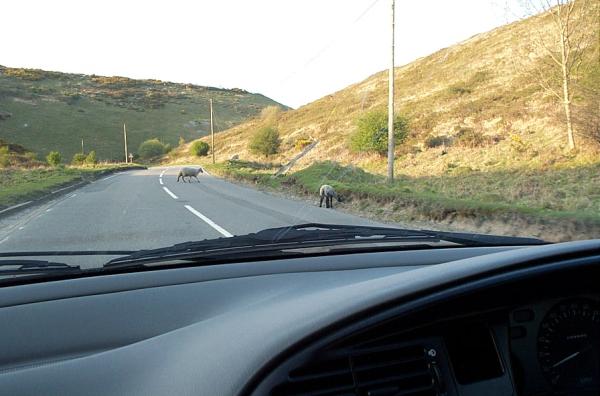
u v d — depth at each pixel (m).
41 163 62.28
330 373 1.84
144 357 2.09
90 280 3.08
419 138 40.12
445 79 57.47
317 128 62.81
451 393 2.04
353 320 1.83
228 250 3.69
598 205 13.88
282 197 21.59
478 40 67.62
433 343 2.02
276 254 3.67
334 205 18.09
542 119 33.28
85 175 38.34
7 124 107.00
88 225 12.39
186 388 1.76
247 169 43.44
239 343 1.96
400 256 3.73
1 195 19.02
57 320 2.52
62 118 118.12
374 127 39.16
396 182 24.52
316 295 2.41
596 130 24.28
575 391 2.34
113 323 2.49
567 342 2.35
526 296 2.24
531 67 44.00
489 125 37.28
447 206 13.84
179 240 10.04
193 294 2.86
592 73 26.47
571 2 26.53
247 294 2.83
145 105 141.62
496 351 2.16
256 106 160.88
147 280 3.09
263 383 1.73
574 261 2.21
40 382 1.93
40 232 11.38
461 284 2.01
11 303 2.71
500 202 15.40
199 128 129.88
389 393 1.92
